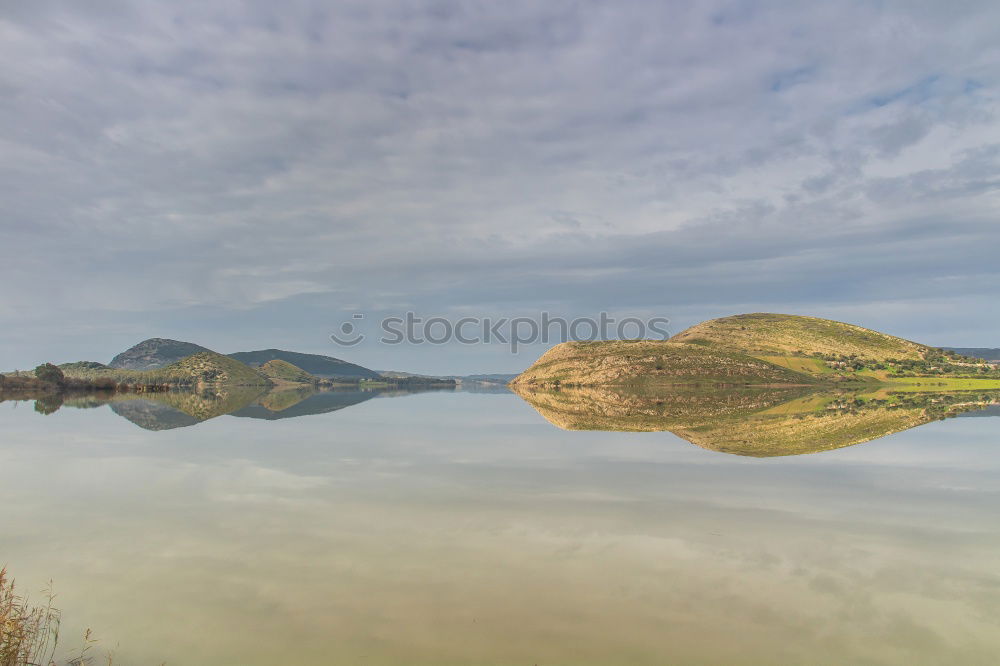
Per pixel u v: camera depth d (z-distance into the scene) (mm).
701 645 9430
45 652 9180
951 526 16266
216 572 12586
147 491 20781
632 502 19000
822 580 12219
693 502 19031
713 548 14320
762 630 9945
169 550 14102
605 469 25203
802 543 14711
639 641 9531
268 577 12281
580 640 9547
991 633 9906
